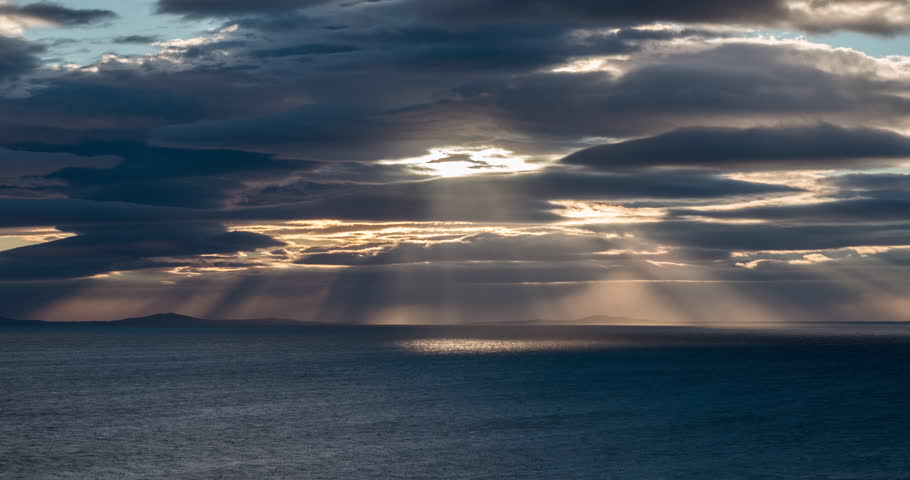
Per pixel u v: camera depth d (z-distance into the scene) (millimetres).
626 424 49469
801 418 51906
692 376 86000
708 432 46219
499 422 50719
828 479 34812
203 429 48781
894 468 36844
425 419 52469
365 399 64750
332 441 44062
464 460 38594
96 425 50875
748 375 87125
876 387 72688
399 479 34875
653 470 36375
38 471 37062
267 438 45219
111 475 36125
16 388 76875
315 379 85625
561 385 75938
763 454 39938
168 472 36625
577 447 41750
